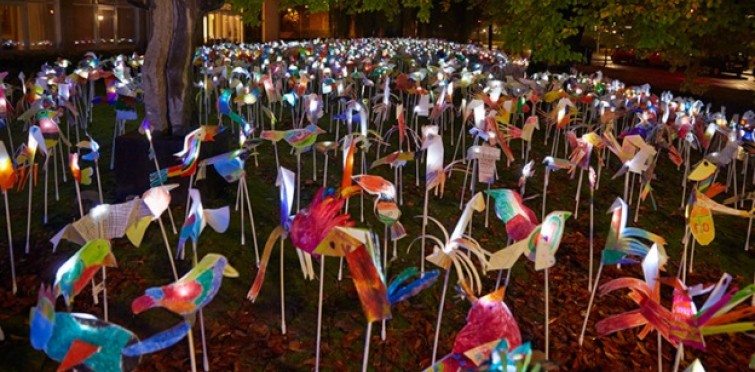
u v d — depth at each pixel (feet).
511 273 16.40
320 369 11.95
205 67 32.45
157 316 13.29
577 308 15.01
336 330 13.23
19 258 15.48
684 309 9.37
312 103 21.15
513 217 11.37
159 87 19.51
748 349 13.89
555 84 31.71
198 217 10.90
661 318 9.46
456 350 8.21
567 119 25.29
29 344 12.09
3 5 60.64
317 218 10.00
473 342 8.18
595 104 28.89
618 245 11.50
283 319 12.91
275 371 11.78
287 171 10.90
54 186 20.72
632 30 36.99
